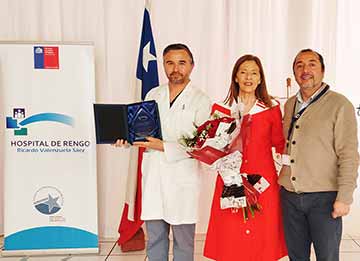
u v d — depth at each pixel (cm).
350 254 367
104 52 405
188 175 281
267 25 400
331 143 245
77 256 366
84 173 365
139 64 373
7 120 357
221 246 273
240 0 397
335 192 247
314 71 250
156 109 279
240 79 267
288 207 261
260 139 267
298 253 264
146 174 287
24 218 363
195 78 406
